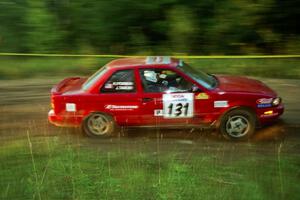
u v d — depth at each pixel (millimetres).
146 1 15430
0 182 6672
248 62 14594
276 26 15484
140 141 8609
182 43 15680
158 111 8500
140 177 6711
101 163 7418
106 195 6129
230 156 7711
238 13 14992
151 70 8484
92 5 15883
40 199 6012
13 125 9680
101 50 16516
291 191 6125
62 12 16359
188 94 8359
